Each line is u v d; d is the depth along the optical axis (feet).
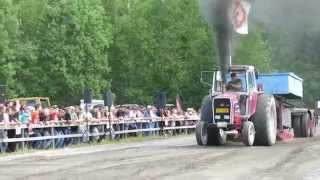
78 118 79.00
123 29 162.91
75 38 147.33
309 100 92.84
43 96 145.59
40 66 145.59
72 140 77.05
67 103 147.74
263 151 58.03
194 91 154.20
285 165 45.09
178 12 154.92
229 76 67.72
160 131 100.42
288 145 67.72
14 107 75.05
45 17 146.61
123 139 87.15
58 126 74.38
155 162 47.91
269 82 81.25
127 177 38.73
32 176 40.42
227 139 73.46
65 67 145.28
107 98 86.43
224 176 38.86
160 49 154.51
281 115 78.59
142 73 157.48
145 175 39.60
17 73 145.69
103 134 84.38
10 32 147.33
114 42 163.22
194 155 53.88
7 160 54.65
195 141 80.94
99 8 154.40
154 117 98.58
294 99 89.66
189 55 153.99
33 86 145.59
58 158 54.49
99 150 65.00
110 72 163.22
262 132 66.95
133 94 157.48
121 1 184.96
